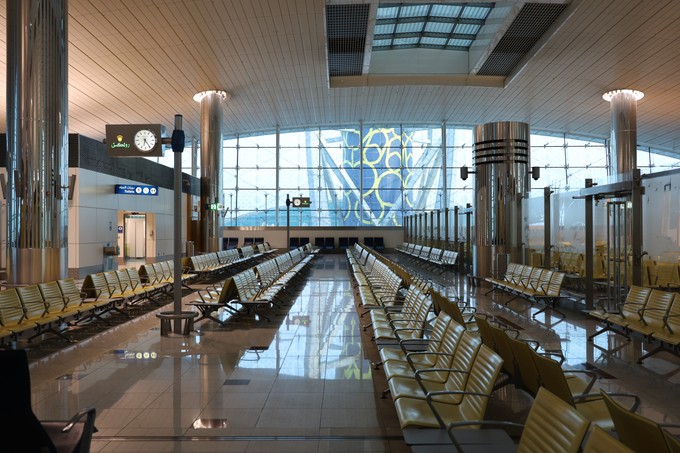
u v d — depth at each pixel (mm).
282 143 31469
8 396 2398
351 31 17047
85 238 15867
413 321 6070
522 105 25141
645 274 8352
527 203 12969
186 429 3947
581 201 9898
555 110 25375
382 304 7684
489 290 12820
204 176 22031
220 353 6441
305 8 14609
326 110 27531
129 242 24312
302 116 28453
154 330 7996
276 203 31344
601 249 9375
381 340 5551
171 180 24500
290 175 31516
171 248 24469
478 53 20484
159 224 22828
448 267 17406
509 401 4613
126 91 20031
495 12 17391
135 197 19953
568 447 2088
